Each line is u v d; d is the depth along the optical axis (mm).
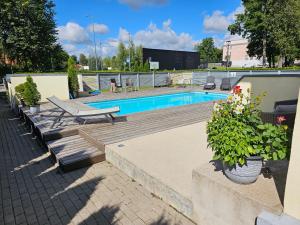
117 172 4156
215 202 2361
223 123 2246
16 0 22844
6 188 3705
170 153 4176
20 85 9078
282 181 2270
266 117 4043
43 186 3740
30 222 2881
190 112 7691
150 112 7812
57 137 5555
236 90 2568
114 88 14422
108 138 5094
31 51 24453
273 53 30031
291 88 4855
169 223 2760
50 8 26484
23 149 5504
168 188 3037
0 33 22781
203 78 18078
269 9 24828
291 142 1897
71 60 11852
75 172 4215
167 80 18141
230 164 2146
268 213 1877
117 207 3107
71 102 10398
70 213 3018
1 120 8844
